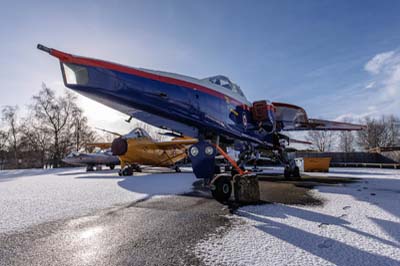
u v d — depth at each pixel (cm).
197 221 314
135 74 396
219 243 232
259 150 893
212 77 588
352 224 290
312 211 364
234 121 577
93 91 358
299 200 459
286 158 922
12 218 338
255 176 461
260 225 293
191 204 430
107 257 201
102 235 260
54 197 513
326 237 245
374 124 4994
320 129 1184
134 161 1275
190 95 462
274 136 844
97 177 1067
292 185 710
